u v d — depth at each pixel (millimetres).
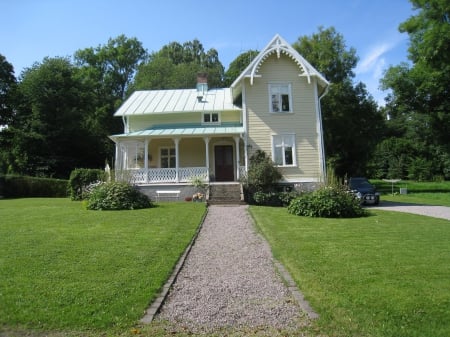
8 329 4680
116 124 50594
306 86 23125
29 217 14109
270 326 4832
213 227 12547
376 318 4902
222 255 8727
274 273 7191
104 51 57625
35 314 4996
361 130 39312
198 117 26203
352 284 6223
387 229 11648
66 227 11758
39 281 6312
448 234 10742
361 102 39156
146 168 22422
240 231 11750
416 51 34656
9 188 30031
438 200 25797
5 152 41875
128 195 17109
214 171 25625
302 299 5688
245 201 20344
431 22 30891
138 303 5449
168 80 53219
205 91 29875
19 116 42344
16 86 43000
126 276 6680
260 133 22812
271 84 23125
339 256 8109
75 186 23438
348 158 39875
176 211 15742
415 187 41125
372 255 8148
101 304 5355
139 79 53906
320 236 10500
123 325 4789
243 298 5863
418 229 11648
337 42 39312
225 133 22406
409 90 35375
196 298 5871
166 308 5445
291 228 11938
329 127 37656
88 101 45844
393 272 6836
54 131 40438
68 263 7449
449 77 32062
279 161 22703
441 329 4582
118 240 9758
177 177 22234
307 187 22141
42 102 40844
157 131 23391
